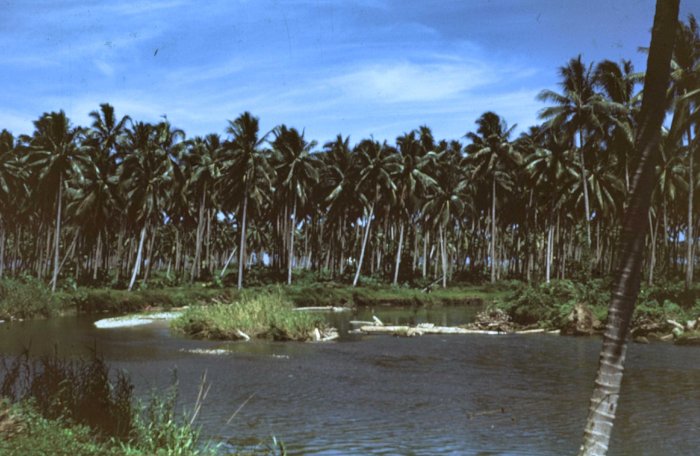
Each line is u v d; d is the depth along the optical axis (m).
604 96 52.12
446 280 77.75
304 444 10.62
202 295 53.09
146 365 20.33
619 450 10.45
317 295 55.97
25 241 95.31
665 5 6.15
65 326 34.28
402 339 30.11
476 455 10.06
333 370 19.84
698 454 10.19
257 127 63.75
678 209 70.62
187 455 7.75
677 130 42.00
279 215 79.19
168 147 65.06
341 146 78.44
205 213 88.50
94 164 61.22
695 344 26.62
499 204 83.50
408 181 73.31
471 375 19.06
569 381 17.97
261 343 27.86
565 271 77.88
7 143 70.31
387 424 12.23
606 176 62.34
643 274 60.44
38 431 6.98
